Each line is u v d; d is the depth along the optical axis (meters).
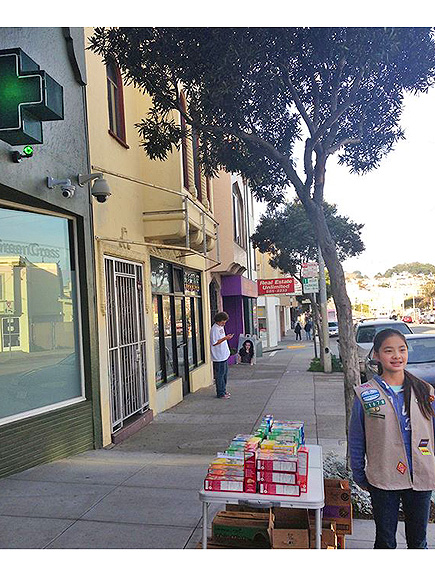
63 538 4.68
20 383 6.79
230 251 18.09
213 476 3.77
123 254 9.30
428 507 3.86
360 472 3.93
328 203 23.27
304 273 18.19
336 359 20.83
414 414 3.79
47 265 7.38
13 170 6.11
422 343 11.84
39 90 5.26
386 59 6.31
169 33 6.96
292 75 7.36
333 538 4.06
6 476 6.35
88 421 7.79
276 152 6.93
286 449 3.92
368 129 8.12
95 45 7.50
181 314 13.66
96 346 8.04
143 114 10.40
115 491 5.88
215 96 6.88
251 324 26.09
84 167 7.99
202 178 13.34
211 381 16.36
